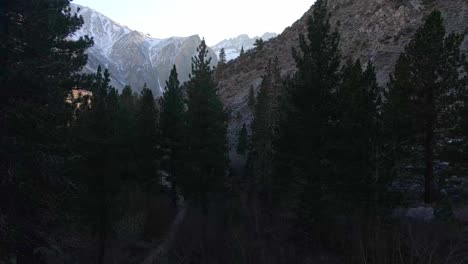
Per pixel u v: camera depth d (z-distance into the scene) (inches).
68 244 528.1
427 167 795.4
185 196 1143.0
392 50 2493.8
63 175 430.6
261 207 877.2
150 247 828.0
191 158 1121.4
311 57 708.0
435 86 775.1
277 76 1943.9
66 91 503.2
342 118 682.8
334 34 698.8
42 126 410.3
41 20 400.5
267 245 579.8
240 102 3784.5
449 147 754.2
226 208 942.4
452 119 768.3
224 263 571.2
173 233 891.4
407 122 729.0
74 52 546.0
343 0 4065.0
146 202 1080.2
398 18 2790.4
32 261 429.7
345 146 670.5
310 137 686.5
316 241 624.4
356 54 2837.1
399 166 714.2
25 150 368.2
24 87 369.1
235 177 1715.1
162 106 1398.9
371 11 3267.7
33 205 410.3
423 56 782.5
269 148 1365.7
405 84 799.7
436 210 645.3
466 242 374.0
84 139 705.6
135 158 1257.4
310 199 682.2
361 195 649.6
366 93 684.7
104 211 749.9
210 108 1145.4
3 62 379.9
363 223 529.7
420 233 400.2
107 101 796.0
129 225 906.7
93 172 725.9
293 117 713.0
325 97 687.7
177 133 1302.9
